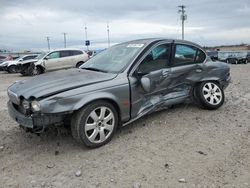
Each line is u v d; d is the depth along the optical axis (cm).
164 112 622
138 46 548
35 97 415
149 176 370
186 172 376
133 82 496
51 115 416
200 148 447
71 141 488
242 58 4200
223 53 4388
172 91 571
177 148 449
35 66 1967
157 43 552
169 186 346
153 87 530
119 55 552
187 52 601
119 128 536
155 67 539
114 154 435
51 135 515
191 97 614
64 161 418
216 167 387
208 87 621
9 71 2570
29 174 387
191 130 522
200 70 609
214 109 630
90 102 442
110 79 477
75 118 439
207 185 346
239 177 361
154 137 494
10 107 472
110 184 355
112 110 470
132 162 408
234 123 555
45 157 433
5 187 358
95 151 447
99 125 457
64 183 362
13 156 441
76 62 2044
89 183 360
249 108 654
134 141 479
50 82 460
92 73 505
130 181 360
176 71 567
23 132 538
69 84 445
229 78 672
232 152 430
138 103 509
